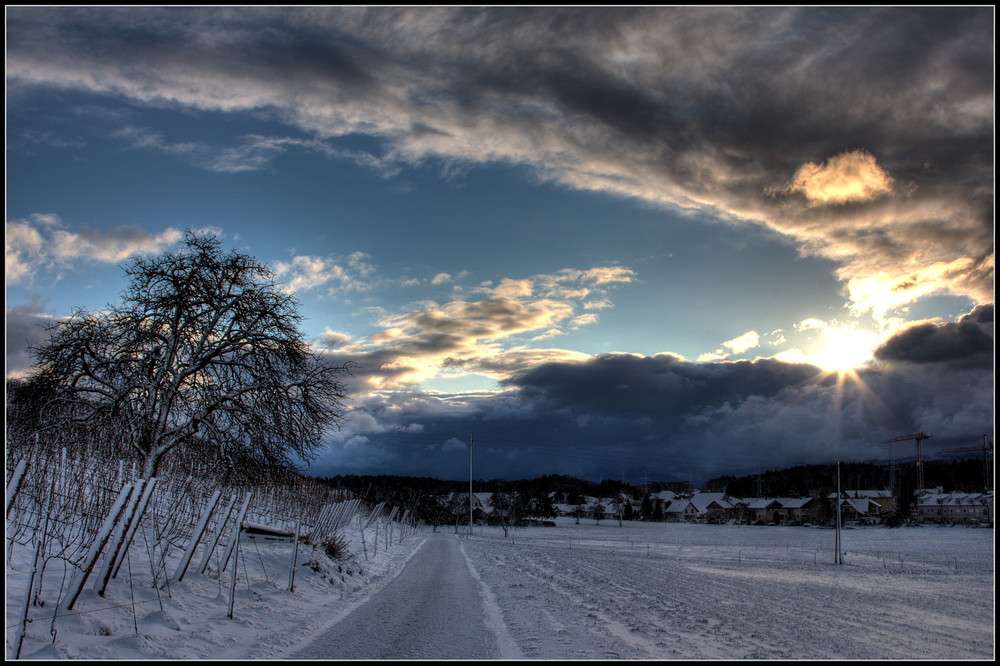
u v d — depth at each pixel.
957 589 28.45
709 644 13.47
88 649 9.17
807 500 154.25
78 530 14.26
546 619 16.09
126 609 11.51
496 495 165.88
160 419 20.98
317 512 36.53
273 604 15.36
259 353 22.66
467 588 23.50
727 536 97.00
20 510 12.09
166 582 13.84
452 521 143.62
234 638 11.56
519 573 30.97
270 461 22.56
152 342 21.94
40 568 11.62
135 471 19.84
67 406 20.39
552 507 188.25
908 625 17.94
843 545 71.94
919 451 150.88
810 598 23.64
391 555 41.81
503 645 12.49
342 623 14.53
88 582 12.20
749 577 32.91
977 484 173.75
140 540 16.89
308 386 23.14
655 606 19.34
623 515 184.88
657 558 48.75
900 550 62.75
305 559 22.05
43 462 12.45
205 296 21.83
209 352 21.94
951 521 122.94
